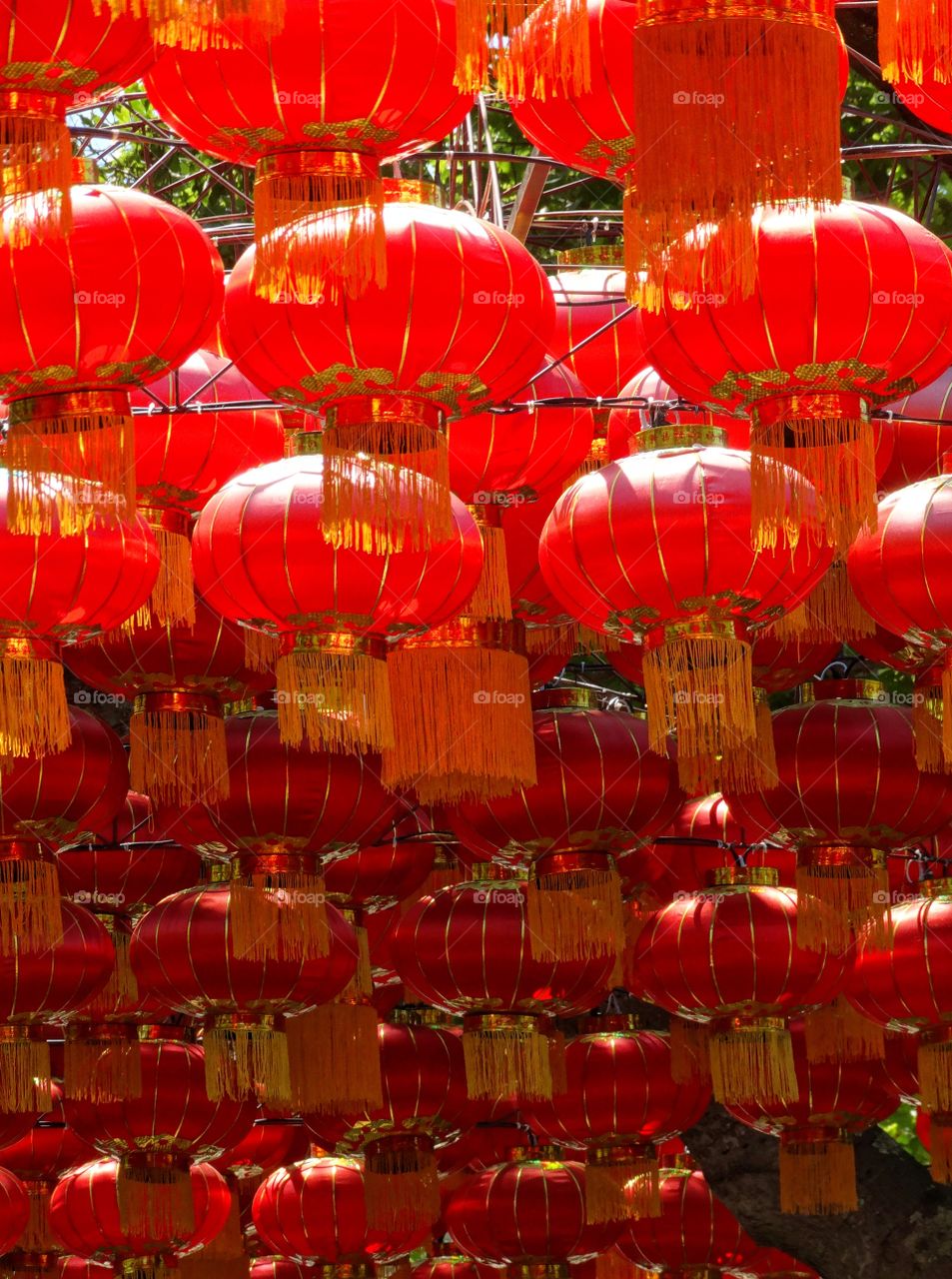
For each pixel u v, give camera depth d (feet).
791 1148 33.37
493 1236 36.09
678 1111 33.27
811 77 17.42
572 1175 36.40
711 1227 36.83
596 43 19.25
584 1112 33.06
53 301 18.72
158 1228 33.27
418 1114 33.47
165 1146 33.01
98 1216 35.47
